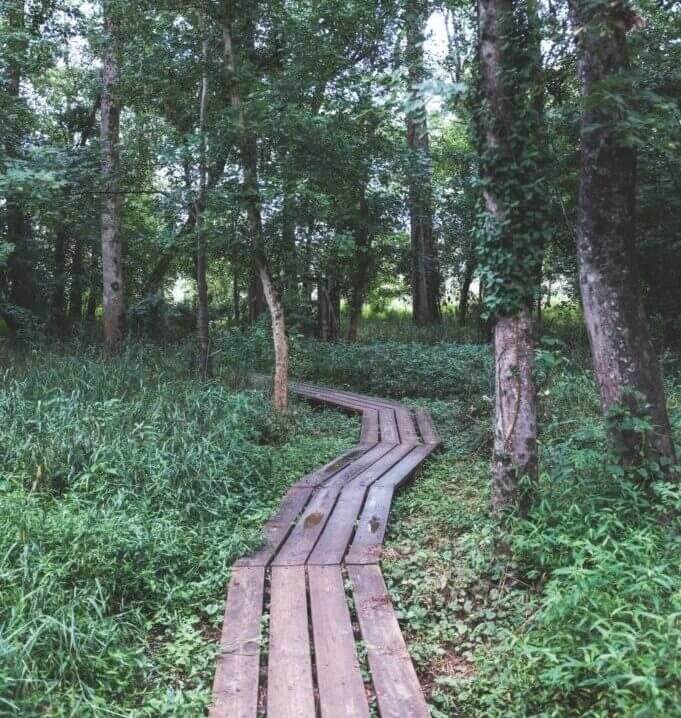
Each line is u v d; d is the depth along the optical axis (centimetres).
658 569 297
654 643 266
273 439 772
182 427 604
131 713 279
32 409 629
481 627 358
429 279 2019
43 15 1211
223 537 464
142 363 991
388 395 1124
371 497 545
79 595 338
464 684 313
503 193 421
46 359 931
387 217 1309
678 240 1158
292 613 359
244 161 796
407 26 741
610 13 385
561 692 278
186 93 915
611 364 431
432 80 391
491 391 846
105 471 504
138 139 973
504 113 416
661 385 434
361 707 278
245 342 1329
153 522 445
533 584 392
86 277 1809
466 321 2005
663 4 608
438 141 1630
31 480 516
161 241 892
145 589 385
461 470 663
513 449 430
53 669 291
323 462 689
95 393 729
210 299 2267
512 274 424
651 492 419
